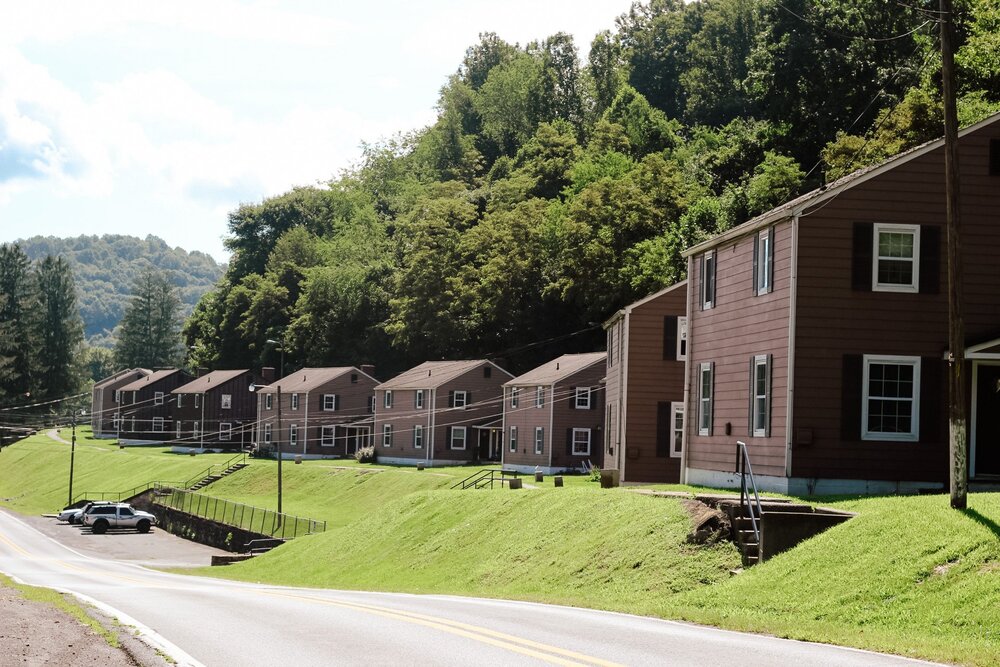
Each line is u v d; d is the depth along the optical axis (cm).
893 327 3025
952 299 2066
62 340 18900
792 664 1289
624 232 8706
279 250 16112
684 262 7688
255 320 14825
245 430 12619
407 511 4209
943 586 1708
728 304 3534
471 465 8762
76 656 1326
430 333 10856
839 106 7631
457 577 3111
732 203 7444
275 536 6319
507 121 15800
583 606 2177
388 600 2338
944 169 3050
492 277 10175
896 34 7562
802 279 3023
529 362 10044
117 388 15312
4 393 16538
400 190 16862
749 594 1970
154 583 3506
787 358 3038
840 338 3016
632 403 4916
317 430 10769
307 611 1958
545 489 3625
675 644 1459
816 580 1911
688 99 12900
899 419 3019
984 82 5575
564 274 9512
